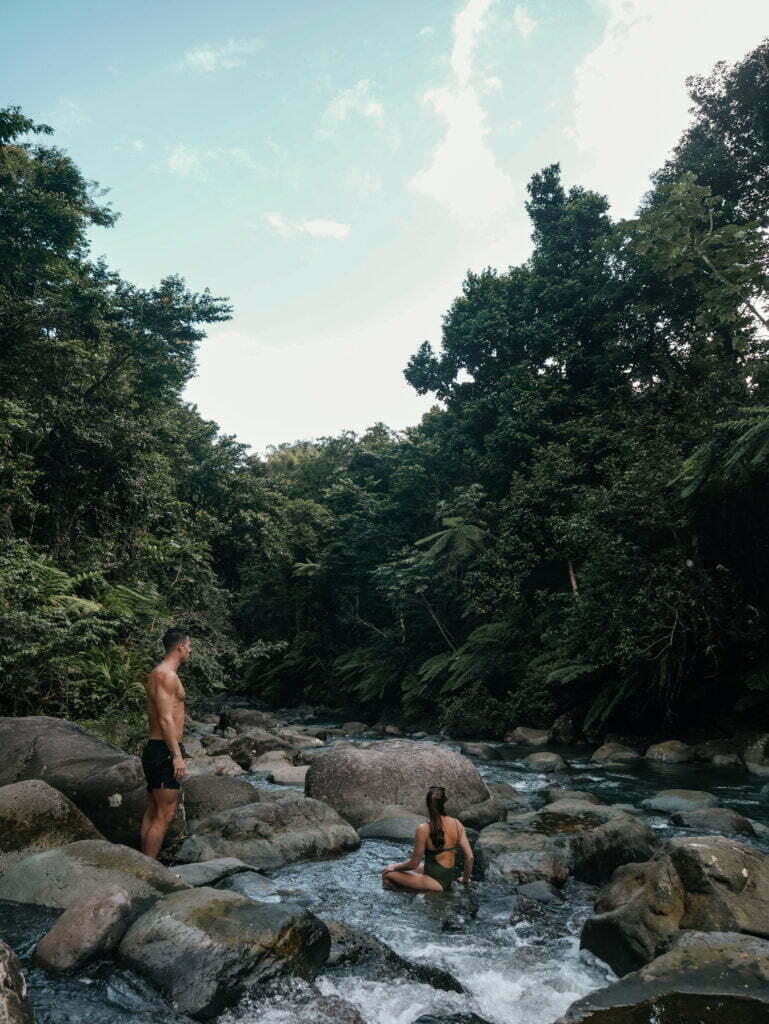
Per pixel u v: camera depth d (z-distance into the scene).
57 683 11.55
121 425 16.67
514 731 16.95
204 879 4.69
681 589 13.50
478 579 19.59
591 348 21.95
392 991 3.29
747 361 15.89
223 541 25.80
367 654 25.77
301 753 12.79
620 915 3.72
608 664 14.78
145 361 18.62
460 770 7.74
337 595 28.89
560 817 6.62
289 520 30.81
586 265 21.47
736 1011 2.66
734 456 11.53
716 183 19.95
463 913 4.50
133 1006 2.99
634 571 13.88
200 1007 2.95
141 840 5.00
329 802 7.31
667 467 14.34
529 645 18.38
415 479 25.41
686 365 19.58
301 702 32.44
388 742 8.17
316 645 30.09
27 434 15.09
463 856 5.39
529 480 19.81
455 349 25.38
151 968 3.17
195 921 3.35
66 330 16.75
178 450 23.08
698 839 4.17
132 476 17.23
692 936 3.25
